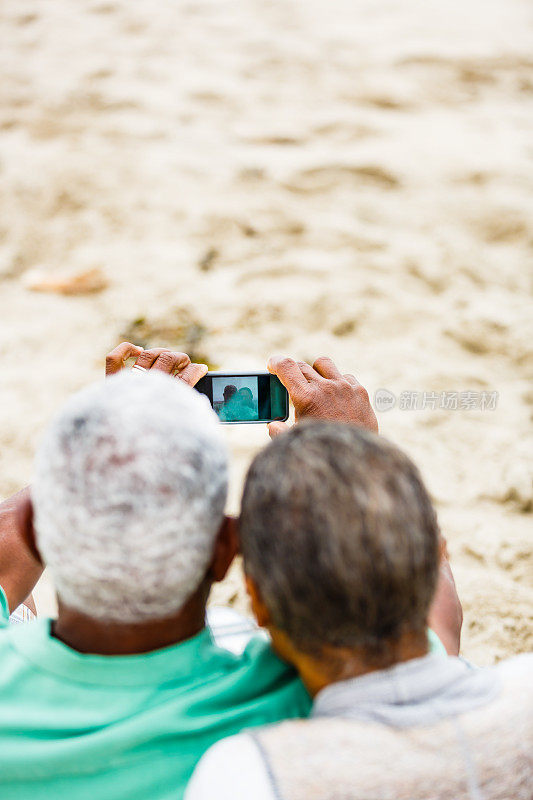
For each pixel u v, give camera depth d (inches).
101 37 234.4
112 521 29.8
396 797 29.1
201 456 31.2
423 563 30.0
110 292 146.6
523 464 109.4
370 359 131.1
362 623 29.9
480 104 216.1
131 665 33.6
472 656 79.1
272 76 221.5
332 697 31.2
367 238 160.9
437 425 117.5
